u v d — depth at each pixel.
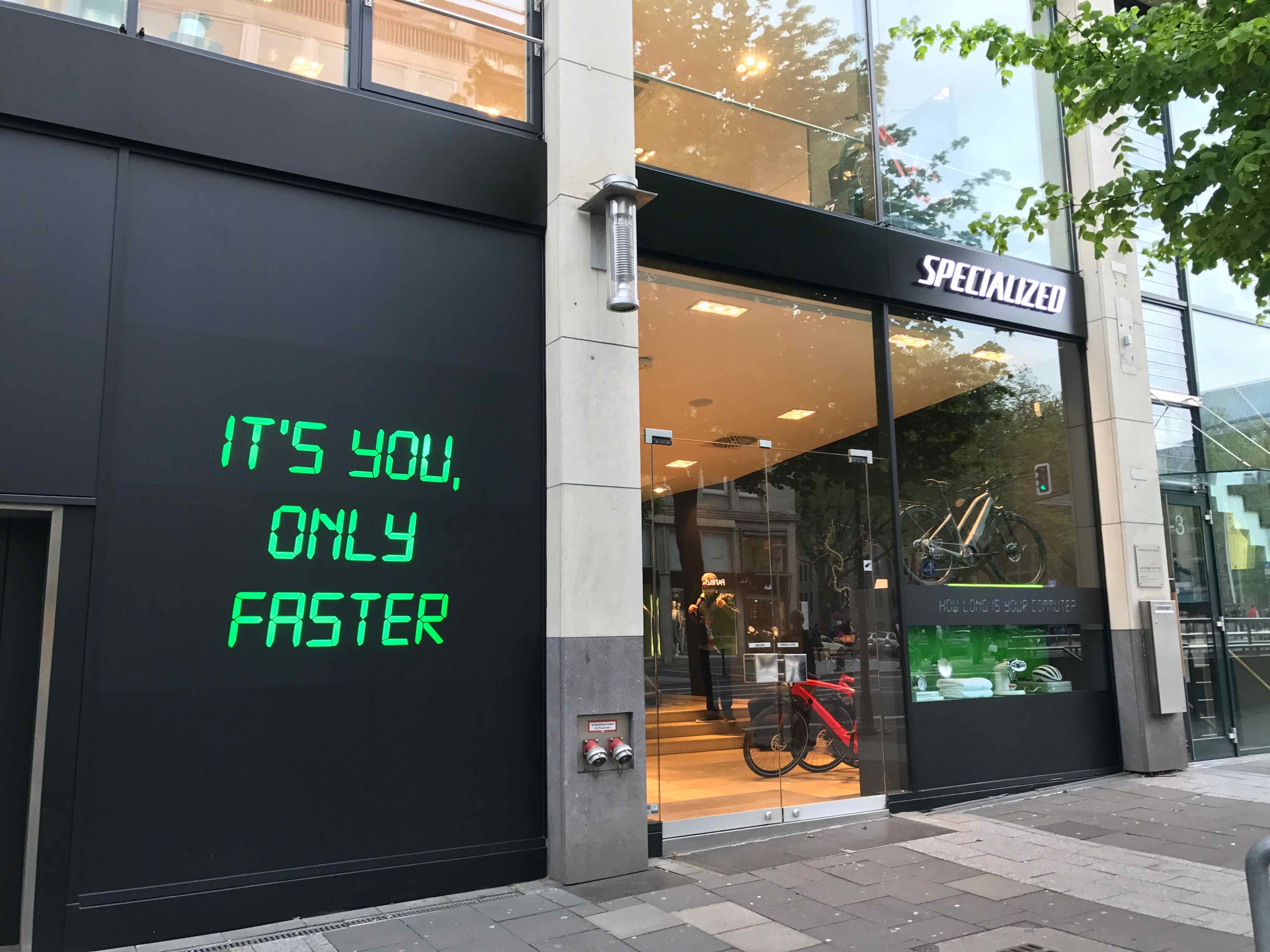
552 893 5.05
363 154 5.27
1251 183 5.12
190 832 4.41
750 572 6.88
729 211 6.76
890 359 7.66
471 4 5.97
